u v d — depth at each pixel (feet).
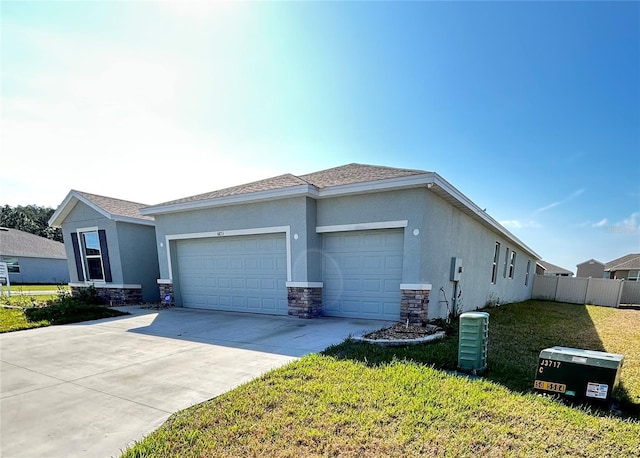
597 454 7.92
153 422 9.89
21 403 11.48
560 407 10.27
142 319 28.73
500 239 46.88
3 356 17.79
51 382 13.53
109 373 14.48
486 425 9.16
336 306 27.84
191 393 11.93
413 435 8.65
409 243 23.56
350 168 34.45
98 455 8.29
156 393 12.03
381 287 25.77
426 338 18.34
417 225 23.26
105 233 41.39
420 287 23.00
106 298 42.01
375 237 26.02
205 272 34.37
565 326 27.76
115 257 40.70
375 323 24.30
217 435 8.76
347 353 16.06
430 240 24.52
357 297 26.84
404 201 23.86
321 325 23.85
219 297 33.45
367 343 17.92
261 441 8.46
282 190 26.76
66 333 23.65
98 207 40.50
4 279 48.67
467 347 13.76
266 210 29.01
